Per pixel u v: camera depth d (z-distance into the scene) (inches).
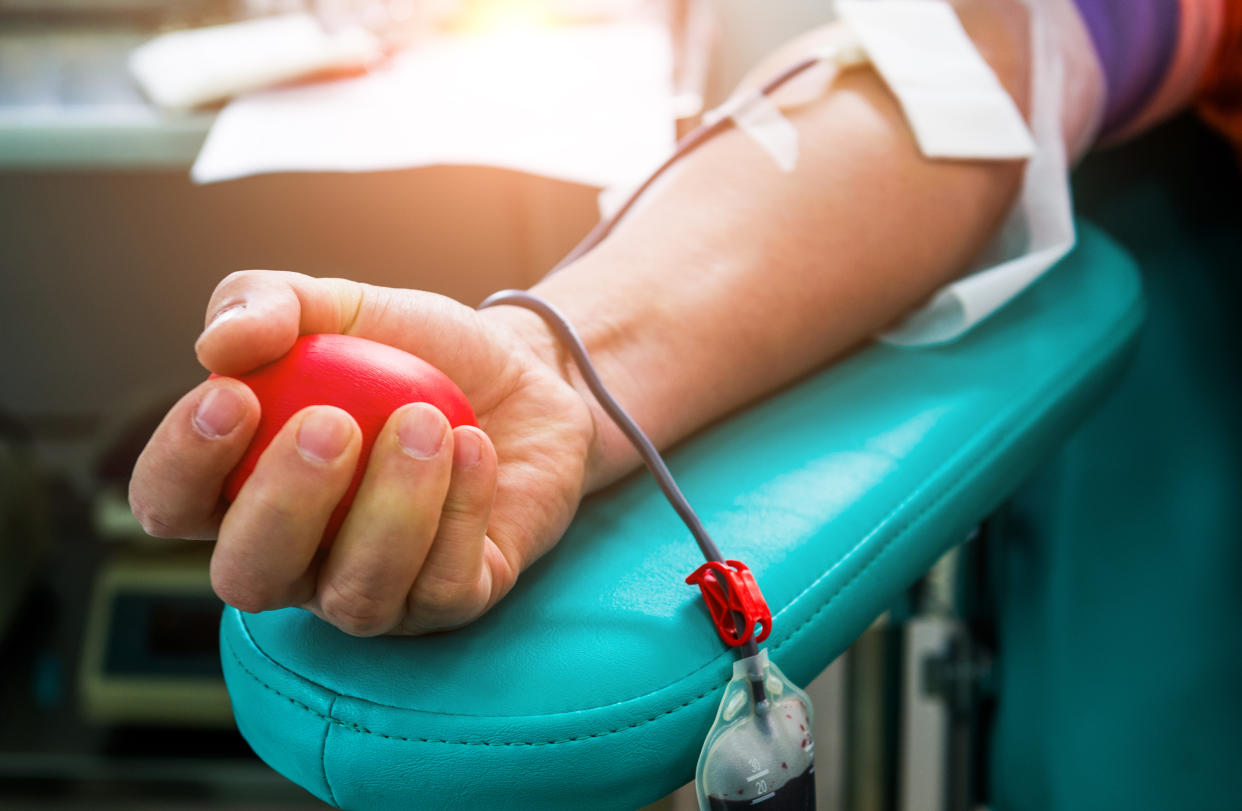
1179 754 34.5
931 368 26.0
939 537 23.6
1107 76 29.5
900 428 24.5
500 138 40.3
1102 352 26.7
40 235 69.4
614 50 48.8
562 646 20.7
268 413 19.3
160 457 19.1
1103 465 37.2
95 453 64.2
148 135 43.8
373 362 19.8
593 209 45.8
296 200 69.5
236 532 19.1
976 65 27.4
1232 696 34.1
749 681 20.8
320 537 19.3
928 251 26.4
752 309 24.7
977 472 24.2
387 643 20.8
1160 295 38.0
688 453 24.1
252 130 41.8
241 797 55.3
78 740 57.3
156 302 71.9
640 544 22.2
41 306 71.3
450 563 19.7
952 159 26.5
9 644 63.0
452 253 70.9
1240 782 33.5
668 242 25.0
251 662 21.2
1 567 61.9
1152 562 36.1
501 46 50.9
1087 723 36.0
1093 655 36.5
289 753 20.7
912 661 53.4
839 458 23.8
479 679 20.4
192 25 55.2
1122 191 39.4
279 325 19.5
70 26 56.6
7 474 63.5
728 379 24.5
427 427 19.1
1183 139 39.5
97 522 66.7
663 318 24.1
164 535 20.2
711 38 50.6
